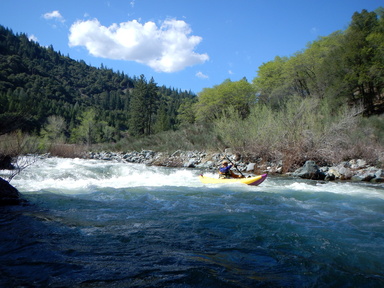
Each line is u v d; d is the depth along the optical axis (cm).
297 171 1321
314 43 3500
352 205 676
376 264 333
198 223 482
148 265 295
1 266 281
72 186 861
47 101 9569
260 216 541
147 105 6456
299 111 1609
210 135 2234
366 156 1368
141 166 1728
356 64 2633
